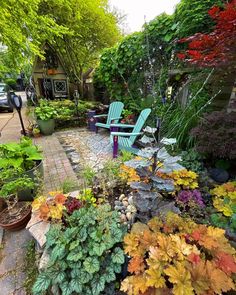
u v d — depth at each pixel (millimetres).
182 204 1505
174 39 2846
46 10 5207
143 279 915
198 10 2369
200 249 1058
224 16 1403
